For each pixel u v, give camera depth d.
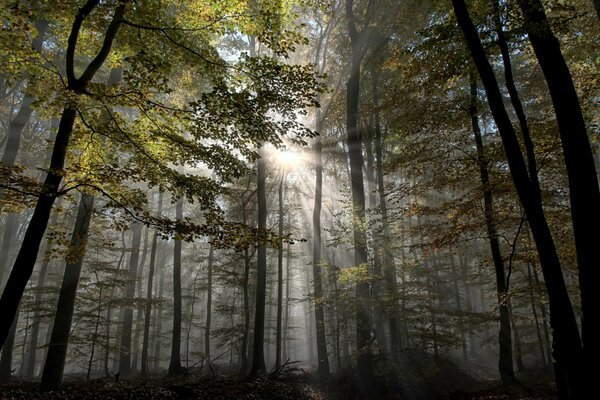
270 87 6.78
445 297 18.08
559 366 7.13
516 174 7.04
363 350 12.65
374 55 17.23
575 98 7.00
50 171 6.12
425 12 15.09
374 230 13.57
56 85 6.68
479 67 7.36
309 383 13.80
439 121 11.41
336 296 13.67
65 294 11.66
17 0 5.77
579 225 6.63
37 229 5.88
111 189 7.52
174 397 9.29
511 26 8.32
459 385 13.88
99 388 10.03
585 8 10.44
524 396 9.48
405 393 12.54
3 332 5.38
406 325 17.70
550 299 6.70
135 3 7.17
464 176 11.30
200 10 7.18
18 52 6.29
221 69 7.32
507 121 7.15
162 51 7.85
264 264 16.89
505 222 11.20
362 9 18.98
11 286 5.56
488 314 13.15
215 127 7.44
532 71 14.35
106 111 7.57
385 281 14.20
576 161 6.78
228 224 7.33
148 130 7.64
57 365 10.86
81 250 7.76
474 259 25.11
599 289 6.29
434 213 11.47
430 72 9.76
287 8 7.52
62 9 6.62
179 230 6.92
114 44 8.23
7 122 23.75
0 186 5.79
